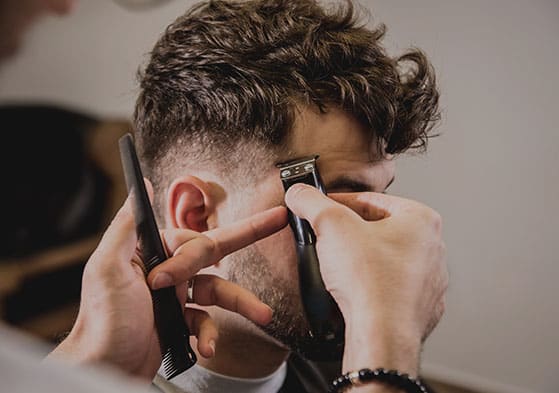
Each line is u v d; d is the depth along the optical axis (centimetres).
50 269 106
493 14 132
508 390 153
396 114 81
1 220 112
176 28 89
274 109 79
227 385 87
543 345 149
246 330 85
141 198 68
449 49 136
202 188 84
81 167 121
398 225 66
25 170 117
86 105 133
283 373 97
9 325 99
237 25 84
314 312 73
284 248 81
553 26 130
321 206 67
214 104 82
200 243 70
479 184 143
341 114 80
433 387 157
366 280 62
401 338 59
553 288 145
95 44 135
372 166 82
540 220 142
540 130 136
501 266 148
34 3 113
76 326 67
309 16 86
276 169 80
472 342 155
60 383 22
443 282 67
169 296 70
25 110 127
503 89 136
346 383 58
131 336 67
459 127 140
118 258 68
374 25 104
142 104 91
